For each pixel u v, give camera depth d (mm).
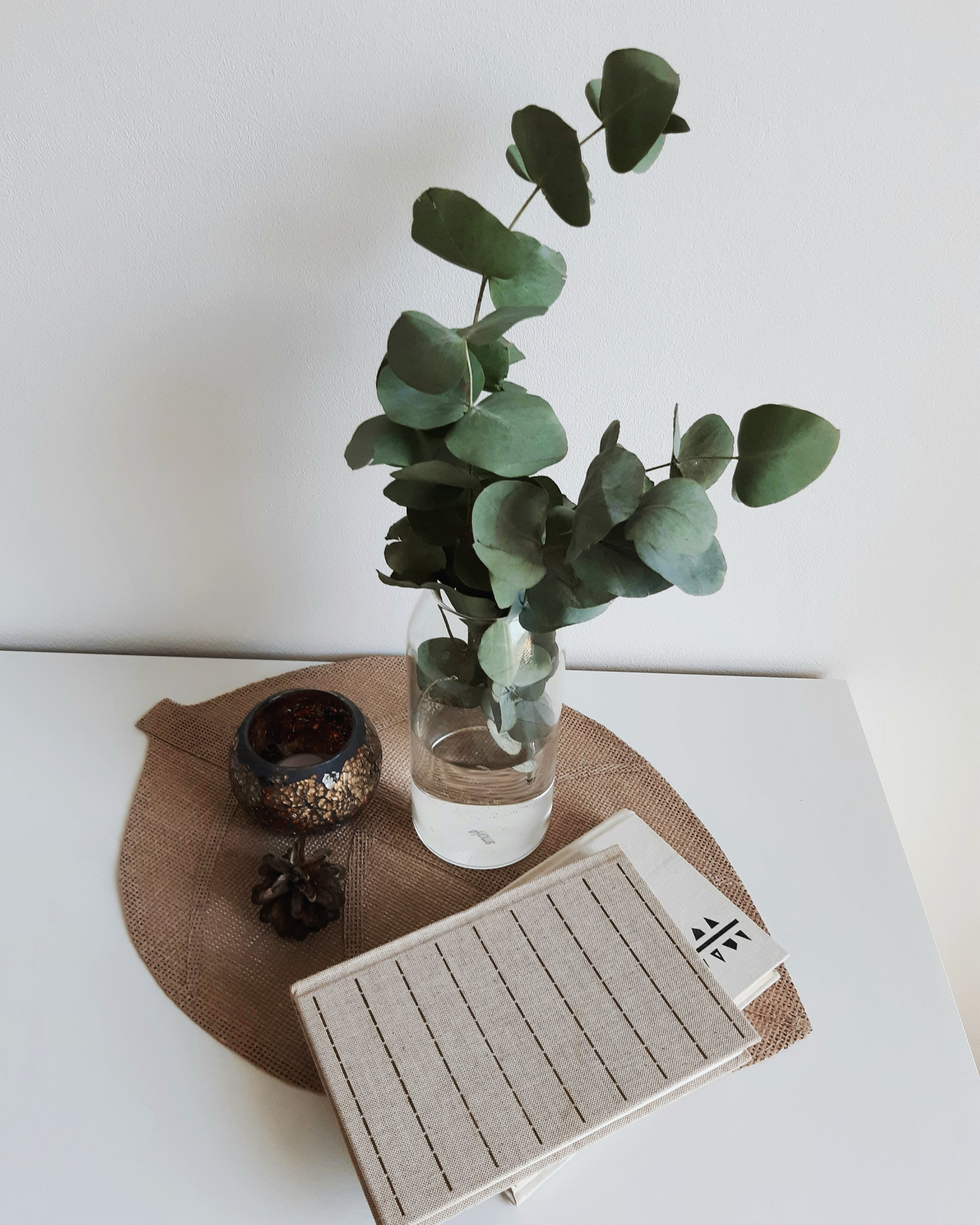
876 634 776
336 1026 475
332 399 663
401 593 766
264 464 695
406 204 583
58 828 636
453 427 476
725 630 783
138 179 574
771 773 702
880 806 681
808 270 599
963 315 611
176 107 550
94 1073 506
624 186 571
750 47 526
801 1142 493
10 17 519
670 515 396
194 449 688
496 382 508
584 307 620
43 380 655
